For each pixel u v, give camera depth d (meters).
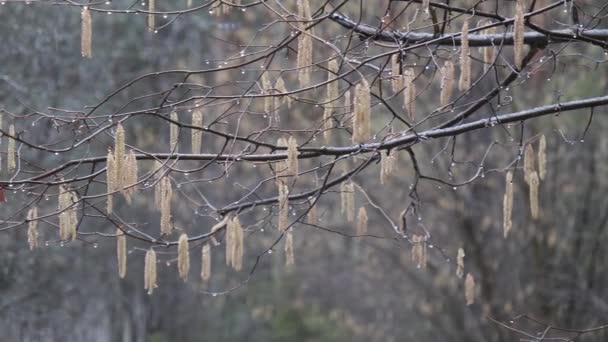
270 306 22.52
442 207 16.58
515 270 16.11
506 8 11.38
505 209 6.75
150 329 18.64
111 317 15.71
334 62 6.45
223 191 17.39
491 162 16.27
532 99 15.23
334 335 23.66
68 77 13.59
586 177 15.77
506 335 15.91
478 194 16.80
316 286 22.41
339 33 12.23
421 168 17.11
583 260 15.59
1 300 12.04
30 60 12.57
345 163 15.06
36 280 12.44
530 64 8.11
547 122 15.24
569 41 7.20
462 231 16.45
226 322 23.00
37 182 6.39
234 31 15.34
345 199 7.04
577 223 15.63
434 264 17.33
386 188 17.59
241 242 6.09
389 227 17.52
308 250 20.28
